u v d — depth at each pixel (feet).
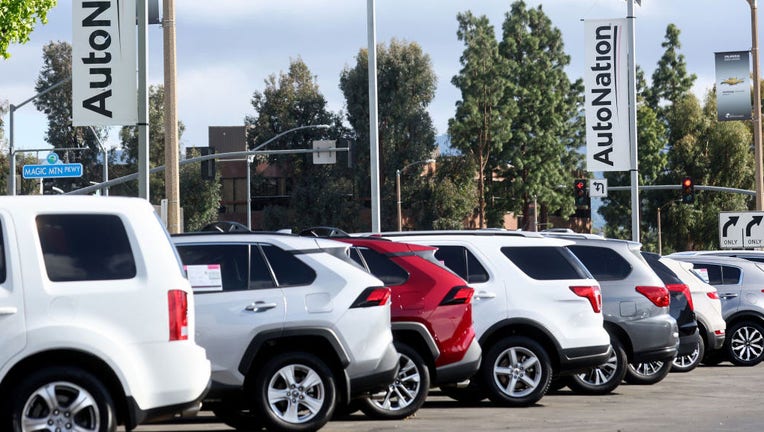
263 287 44.60
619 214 403.34
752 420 50.08
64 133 413.18
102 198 36.01
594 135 127.34
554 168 374.22
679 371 80.84
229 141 420.36
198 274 44.21
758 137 167.43
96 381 34.24
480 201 366.02
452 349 51.39
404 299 51.03
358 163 369.09
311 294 44.83
